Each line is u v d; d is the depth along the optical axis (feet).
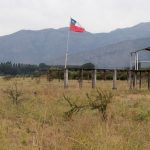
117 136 33.30
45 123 43.29
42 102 65.31
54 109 53.83
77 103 62.95
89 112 50.39
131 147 28.96
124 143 29.32
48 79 159.12
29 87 108.99
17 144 31.99
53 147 29.91
